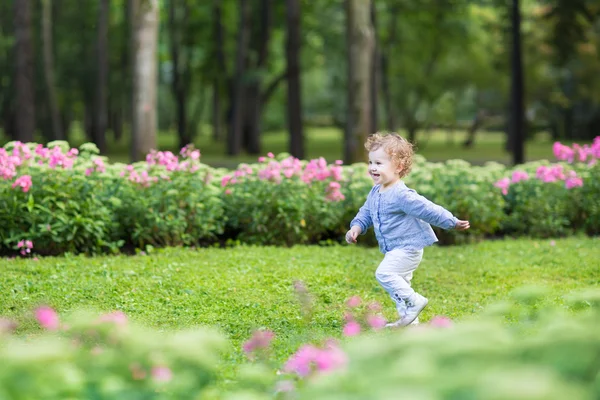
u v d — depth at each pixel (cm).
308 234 1320
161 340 370
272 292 877
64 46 4675
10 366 315
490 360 281
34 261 1063
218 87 4700
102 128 4047
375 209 731
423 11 4172
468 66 4869
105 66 4028
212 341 358
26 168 1170
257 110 4047
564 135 5909
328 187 1312
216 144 5388
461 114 5753
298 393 382
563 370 284
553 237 1433
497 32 4528
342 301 838
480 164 3247
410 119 5159
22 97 2884
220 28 4103
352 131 2270
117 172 1245
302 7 4000
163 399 348
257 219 1280
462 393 254
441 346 294
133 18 2103
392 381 266
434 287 927
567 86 5294
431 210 700
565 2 3284
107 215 1180
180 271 991
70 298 833
